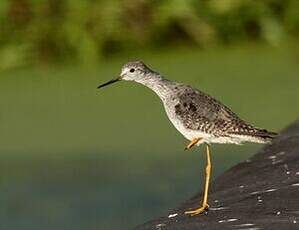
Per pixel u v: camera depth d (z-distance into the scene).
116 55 18.17
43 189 13.54
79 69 17.83
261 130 9.36
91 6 18.20
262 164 9.93
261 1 18.56
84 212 12.67
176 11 18.33
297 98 16.06
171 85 9.83
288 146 10.37
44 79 17.55
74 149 14.89
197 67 17.52
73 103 16.52
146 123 15.60
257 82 16.78
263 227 8.18
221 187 9.52
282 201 8.73
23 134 15.54
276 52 18.05
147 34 18.36
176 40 18.52
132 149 14.72
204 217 8.71
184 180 13.51
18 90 17.14
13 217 12.71
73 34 18.11
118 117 15.88
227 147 14.76
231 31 18.56
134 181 13.59
